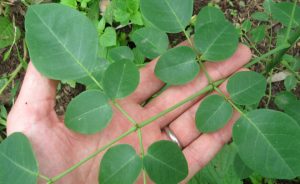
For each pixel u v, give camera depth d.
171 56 0.18
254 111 0.17
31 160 0.16
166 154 0.16
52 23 0.17
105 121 0.17
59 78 0.17
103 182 0.16
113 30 0.30
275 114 0.17
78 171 0.19
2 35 0.33
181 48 0.18
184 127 0.22
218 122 0.18
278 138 0.17
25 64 0.32
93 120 0.17
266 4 0.24
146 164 0.16
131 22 0.31
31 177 0.16
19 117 0.19
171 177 0.16
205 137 0.21
